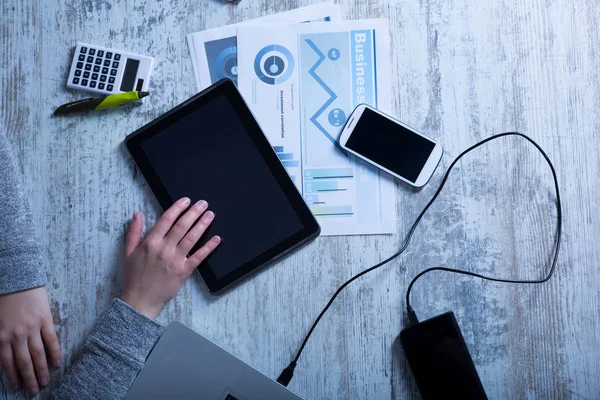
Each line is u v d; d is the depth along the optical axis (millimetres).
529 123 787
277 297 777
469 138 788
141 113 800
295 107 797
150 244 749
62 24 807
